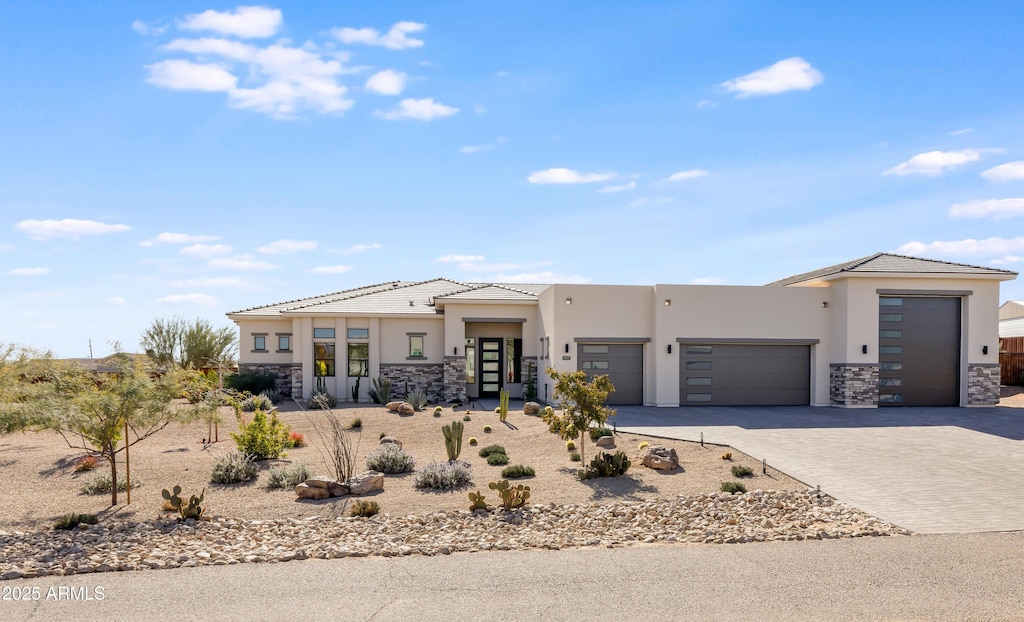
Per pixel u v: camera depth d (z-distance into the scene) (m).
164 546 10.52
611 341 25.59
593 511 12.16
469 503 12.91
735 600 7.68
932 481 13.59
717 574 8.64
